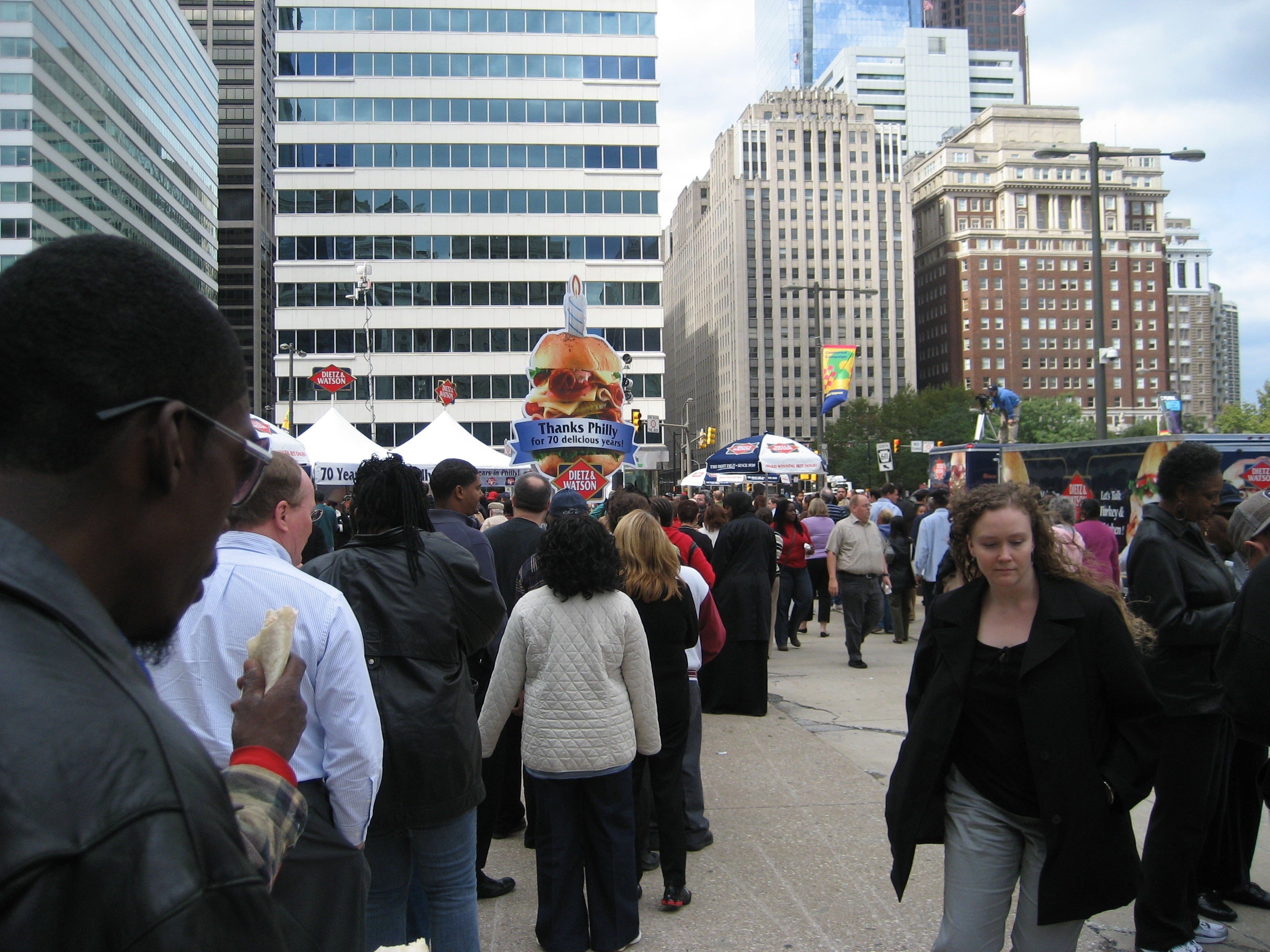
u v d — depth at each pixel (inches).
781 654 458.3
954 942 112.2
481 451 639.1
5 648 25.8
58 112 2411.4
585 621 151.3
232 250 4884.4
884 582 497.4
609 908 150.9
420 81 2401.6
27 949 22.7
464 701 120.6
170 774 26.5
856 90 7588.6
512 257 2413.9
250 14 4936.0
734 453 839.1
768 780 245.0
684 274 6796.3
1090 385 5620.1
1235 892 169.3
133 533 33.9
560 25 2445.9
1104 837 106.0
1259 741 128.6
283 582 90.6
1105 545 311.3
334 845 84.7
